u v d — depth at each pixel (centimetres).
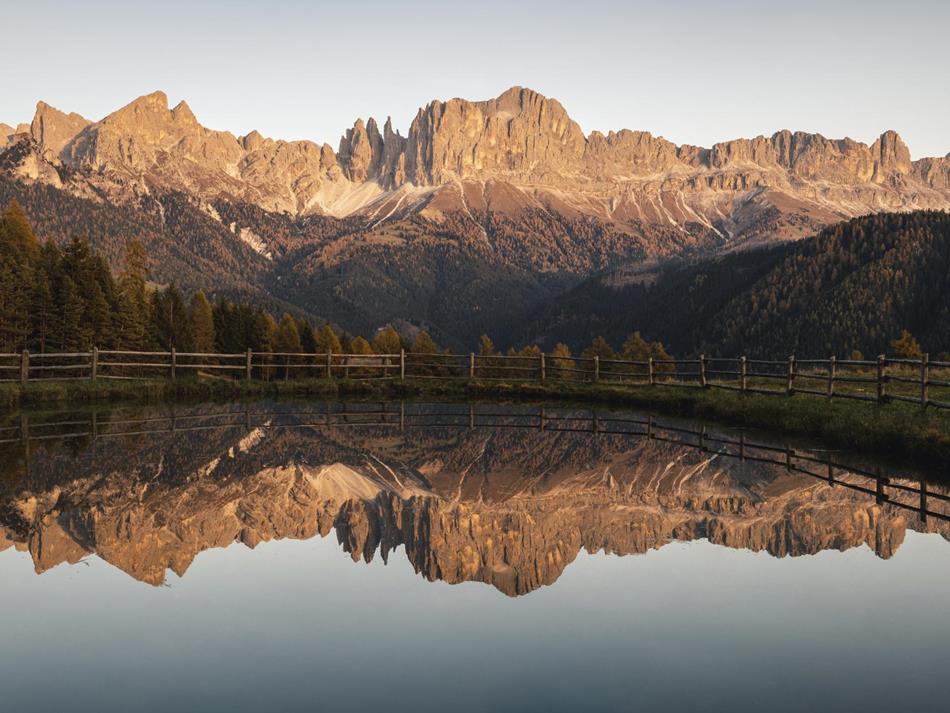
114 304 5388
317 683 636
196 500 1235
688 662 672
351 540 1041
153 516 1134
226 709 591
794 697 608
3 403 2561
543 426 2202
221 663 672
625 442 1880
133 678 643
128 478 1383
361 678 645
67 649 698
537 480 1437
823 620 762
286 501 1252
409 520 1149
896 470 1457
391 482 1418
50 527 1066
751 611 788
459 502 1264
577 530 1092
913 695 610
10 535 1029
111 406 2645
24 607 795
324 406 2745
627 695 613
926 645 703
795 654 687
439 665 670
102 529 1062
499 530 1095
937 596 824
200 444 1792
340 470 1516
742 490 1318
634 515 1171
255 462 1577
